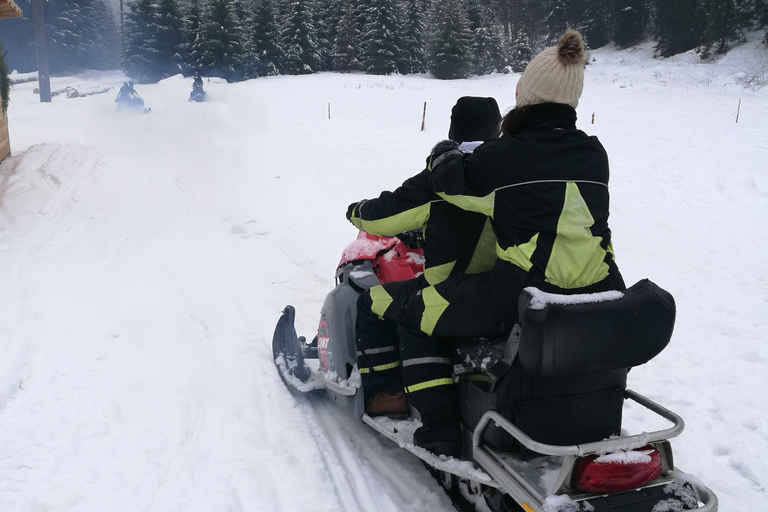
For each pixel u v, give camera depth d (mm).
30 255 7234
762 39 37188
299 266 6887
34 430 3623
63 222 8781
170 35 51812
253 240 7953
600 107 22094
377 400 3270
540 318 2096
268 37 46969
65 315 5449
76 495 3035
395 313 2889
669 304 2260
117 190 10953
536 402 2352
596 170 2307
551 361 2111
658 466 2195
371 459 3346
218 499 3000
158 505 2967
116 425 3705
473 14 57250
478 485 2561
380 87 32750
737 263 6973
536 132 2354
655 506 2141
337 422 3752
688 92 26797
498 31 50500
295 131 18375
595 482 2104
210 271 6730
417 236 3299
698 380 4230
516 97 2518
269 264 6965
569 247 2227
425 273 2783
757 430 3584
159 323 5312
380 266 3451
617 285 2389
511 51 50844
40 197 10148
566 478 2107
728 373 4309
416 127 18797
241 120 20891
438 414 2701
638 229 8664
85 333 5070
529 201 2246
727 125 17188
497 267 2381
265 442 3521
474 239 2652
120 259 7152
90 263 6992
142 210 9555
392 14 47594
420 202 2688
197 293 6059
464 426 2662
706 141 14742
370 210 2861
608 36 55688
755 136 15109
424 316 2592
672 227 8672
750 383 4156
